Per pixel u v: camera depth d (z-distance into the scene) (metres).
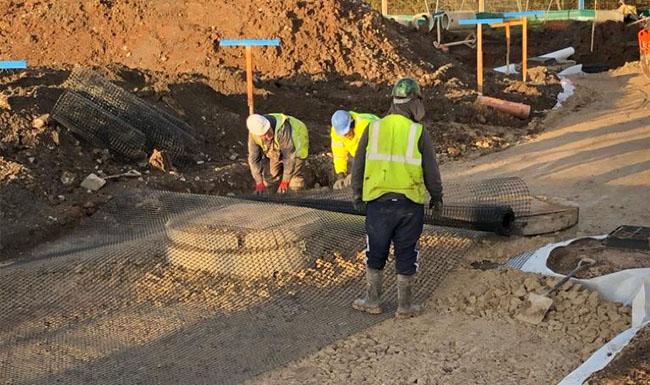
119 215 8.46
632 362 4.83
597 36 25.80
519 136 13.08
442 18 23.95
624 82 18.72
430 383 4.98
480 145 12.42
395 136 5.66
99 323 6.03
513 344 5.46
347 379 5.08
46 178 8.88
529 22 26.66
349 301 6.30
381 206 5.75
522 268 6.65
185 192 9.45
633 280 5.93
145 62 15.88
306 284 6.62
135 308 6.27
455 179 10.45
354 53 15.90
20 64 9.55
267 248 6.78
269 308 6.20
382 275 6.08
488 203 7.66
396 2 29.64
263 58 15.40
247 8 16.17
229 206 7.84
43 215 8.27
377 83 15.22
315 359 5.36
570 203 8.07
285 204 8.13
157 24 16.47
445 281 6.55
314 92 14.73
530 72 18.34
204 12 16.39
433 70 16.58
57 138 9.50
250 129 8.32
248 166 10.46
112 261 7.11
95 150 9.86
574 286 6.04
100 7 17.14
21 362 5.44
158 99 11.84
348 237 7.40
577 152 11.63
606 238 7.04
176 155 10.56
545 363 5.18
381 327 5.82
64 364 5.39
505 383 4.95
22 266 7.16
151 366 5.33
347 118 7.79
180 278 6.82
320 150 11.91
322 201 8.08
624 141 12.16
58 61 16.52
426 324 5.84
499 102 14.13
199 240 6.87
